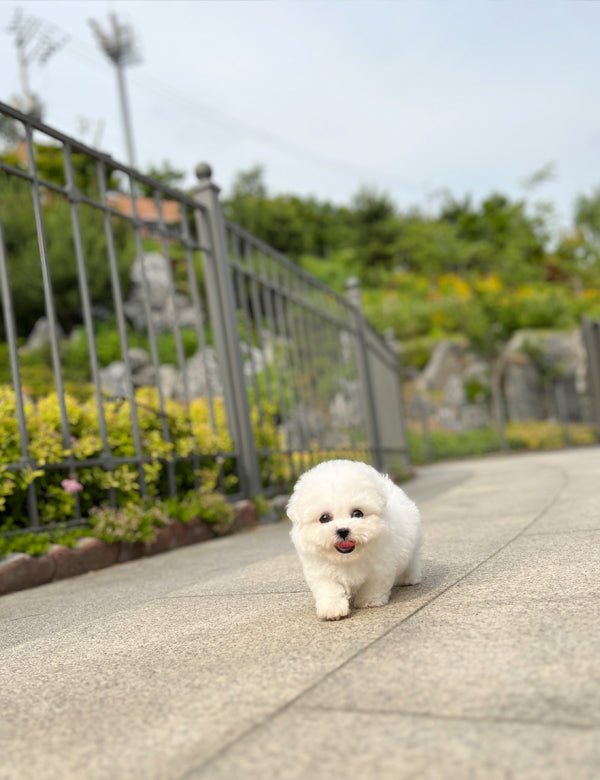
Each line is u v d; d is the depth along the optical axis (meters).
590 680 1.74
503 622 2.32
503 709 1.63
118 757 1.65
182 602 3.35
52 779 1.58
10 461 4.66
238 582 3.71
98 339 22.84
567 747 1.42
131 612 3.27
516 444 24.78
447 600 2.72
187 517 5.70
